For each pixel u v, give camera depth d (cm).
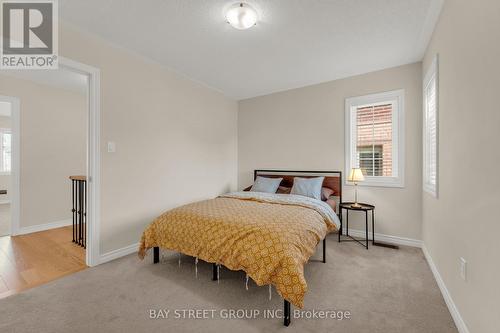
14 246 294
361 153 341
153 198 299
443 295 185
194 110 363
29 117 354
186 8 194
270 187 363
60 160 388
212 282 205
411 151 298
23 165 348
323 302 177
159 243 222
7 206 555
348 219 345
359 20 210
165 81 315
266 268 156
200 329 148
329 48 261
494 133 113
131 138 272
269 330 147
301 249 170
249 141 446
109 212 251
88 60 232
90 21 212
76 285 200
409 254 271
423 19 209
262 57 283
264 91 411
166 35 235
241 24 202
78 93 410
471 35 139
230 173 443
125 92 266
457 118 162
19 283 203
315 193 320
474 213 134
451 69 174
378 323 154
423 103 280
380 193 321
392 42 248
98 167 241
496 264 109
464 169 150
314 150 374
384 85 316
